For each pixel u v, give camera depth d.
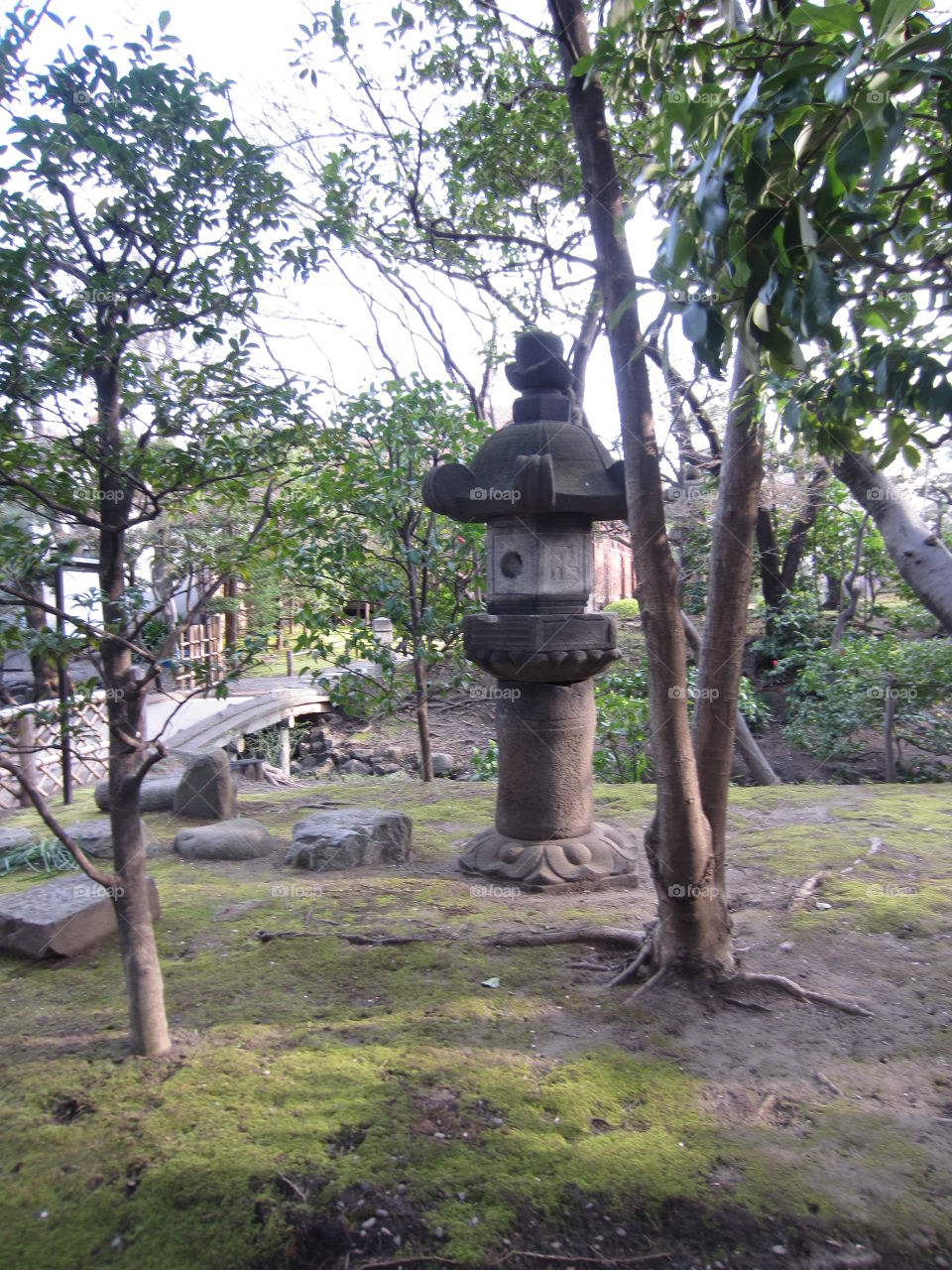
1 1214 2.19
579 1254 2.09
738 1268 2.06
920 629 11.96
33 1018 3.16
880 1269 2.04
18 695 6.91
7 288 2.38
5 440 2.57
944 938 3.80
